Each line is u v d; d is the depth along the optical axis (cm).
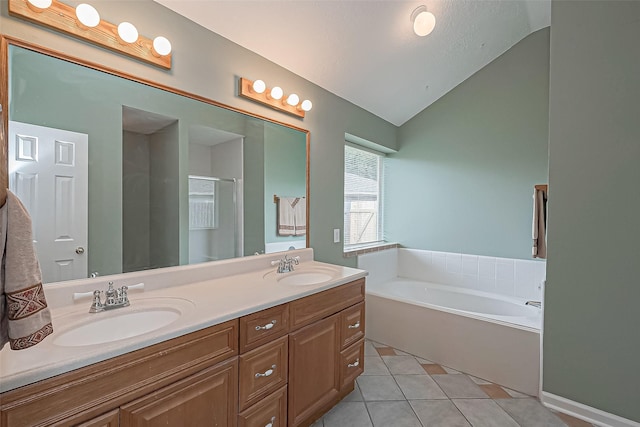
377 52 244
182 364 108
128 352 94
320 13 194
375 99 306
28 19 116
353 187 346
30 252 81
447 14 233
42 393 79
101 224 138
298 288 160
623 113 167
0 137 77
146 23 150
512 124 301
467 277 328
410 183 369
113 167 142
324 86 260
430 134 352
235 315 124
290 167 233
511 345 208
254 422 133
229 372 123
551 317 189
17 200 80
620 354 169
